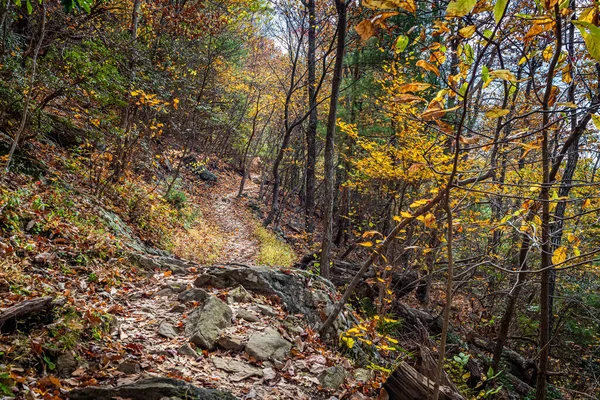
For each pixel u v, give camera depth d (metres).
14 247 4.57
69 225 6.01
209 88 18.83
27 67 7.34
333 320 5.45
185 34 13.11
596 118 1.61
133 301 4.89
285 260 13.21
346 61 15.07
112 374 3.18
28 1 2.56
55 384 2.81
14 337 3.10
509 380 9.30
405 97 1.81
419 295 13.69
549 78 2.89
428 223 2.69
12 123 7.20
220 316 4.59
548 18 1.84
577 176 7.96
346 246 18.22
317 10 15.91
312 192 17.89
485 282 11.32
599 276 10.13
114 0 10.07
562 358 12.77
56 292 4.05
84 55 8.49
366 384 4.50
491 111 1.63
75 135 9.65
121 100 9.67
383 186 10.49
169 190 13.50
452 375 6.65
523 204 3.12
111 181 9.52
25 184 6.39
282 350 4.49
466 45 1.75
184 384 2.86
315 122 16.89
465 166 6.39
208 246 12.39
